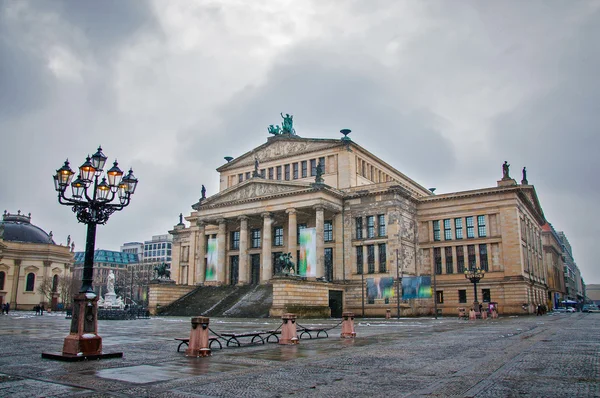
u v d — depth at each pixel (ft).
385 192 306.76
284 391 50.19
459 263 316.40
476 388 50.83
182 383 54.54
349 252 315.99
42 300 490.90
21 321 212.23
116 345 97.81
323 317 271.90
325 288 281.95
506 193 305.12
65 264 520.01
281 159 358.23
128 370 63.72
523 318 244.83
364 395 48.11
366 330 146.82
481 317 245.65
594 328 151.64
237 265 358.43
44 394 48.42
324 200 306.14
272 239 352.49
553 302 508.94
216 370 64.03
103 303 277.03
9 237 510.58
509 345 96.22
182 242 448.24
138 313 272.10
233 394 48.73
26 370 63.26
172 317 272.31
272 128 375.04
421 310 310.24
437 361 72.43
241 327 160.56
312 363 70.59
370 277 304.09
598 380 55.31
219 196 347.15
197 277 346.95
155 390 50.60
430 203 330.75
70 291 488.02
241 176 380.37
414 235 324.80
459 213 319.88
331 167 334.03
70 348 73.77
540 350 86.48
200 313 287.28
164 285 314.14
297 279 259.80
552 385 52.37
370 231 313.12
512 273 296.71
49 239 558.56
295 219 312.71
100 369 64.44
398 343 101.71
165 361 72.64
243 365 68.69
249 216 337.93
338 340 109.60
